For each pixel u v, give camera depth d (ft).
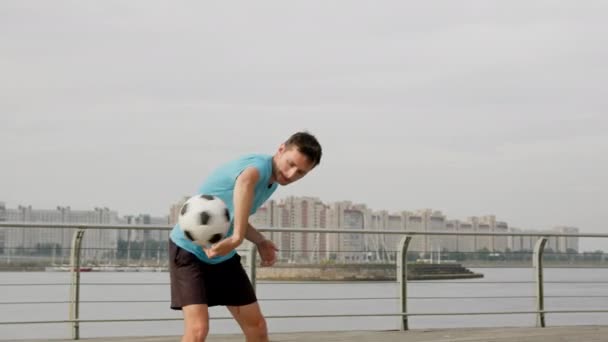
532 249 30.78
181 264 13.25
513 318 80.28
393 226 482.69
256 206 13.34
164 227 26.61
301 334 27.55
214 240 12.96
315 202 446.60
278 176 13.21
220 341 25.00
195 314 13.01
